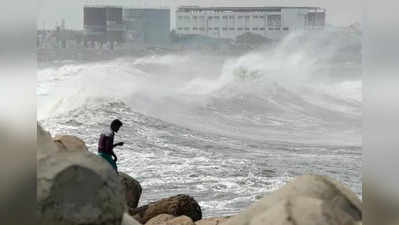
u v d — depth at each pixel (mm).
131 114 82438
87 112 81562
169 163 72688
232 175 69875
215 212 60562
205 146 78500
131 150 75938
